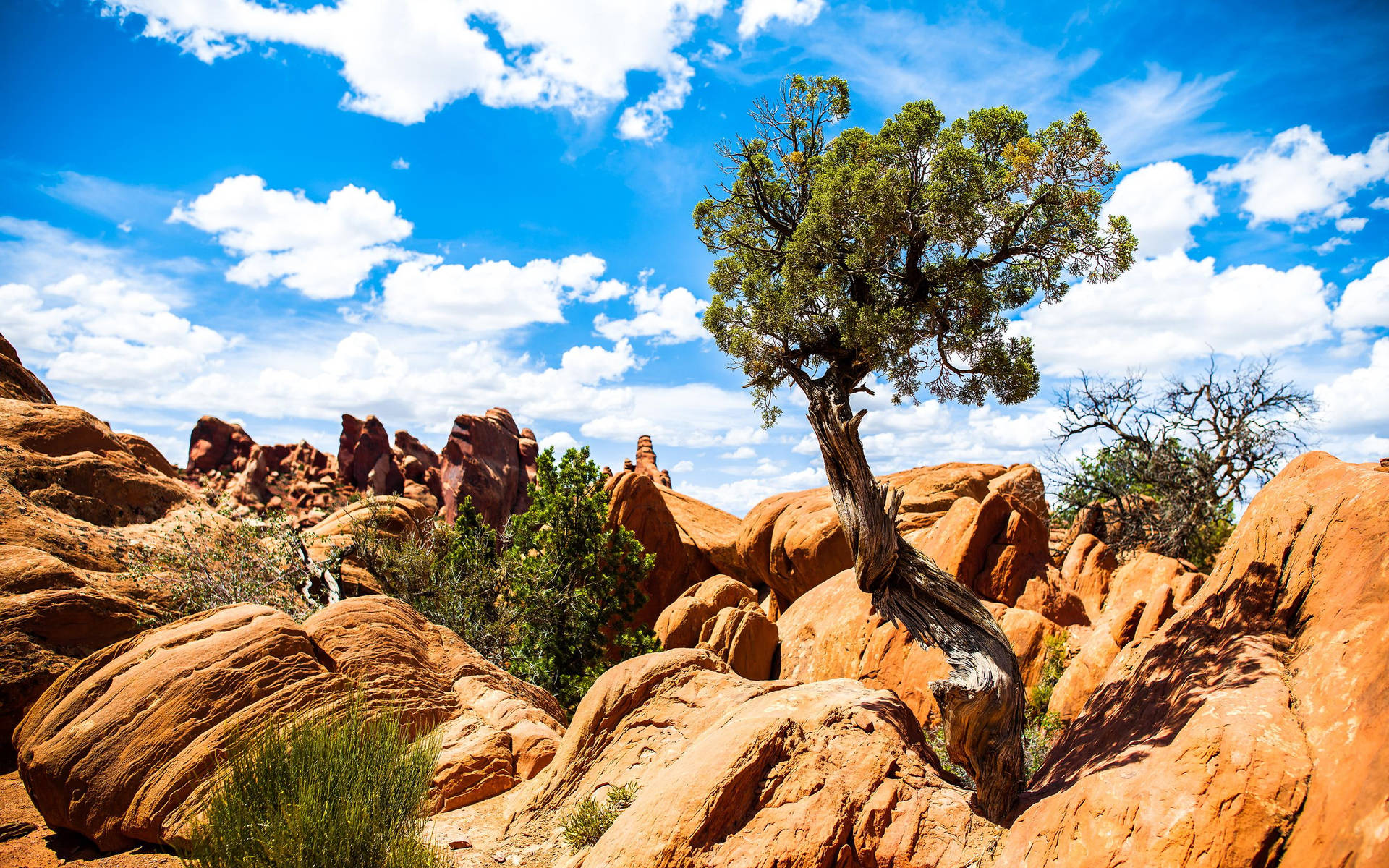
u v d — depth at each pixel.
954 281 9.74
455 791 9.89
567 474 25.47
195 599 15.47
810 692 8.91
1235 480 26.23
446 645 13.48
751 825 6.77
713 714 9.59
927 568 8.27
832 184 9.21
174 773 8.52
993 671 7.37
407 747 7.97
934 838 6.76
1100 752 7.16
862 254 9.53
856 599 20.69
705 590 28.19
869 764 7.39
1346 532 6.26
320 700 9.78
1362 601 5.60
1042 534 19.44
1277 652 6.16
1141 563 16.84
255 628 10.28
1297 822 4.75
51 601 12.45
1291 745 5.13
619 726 9.80
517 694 13.48
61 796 8.51
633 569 26.38
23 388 22.73
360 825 6.57
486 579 22.12
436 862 7.06
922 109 9.29
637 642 24.72
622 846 6.64
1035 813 6.45
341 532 22.58
